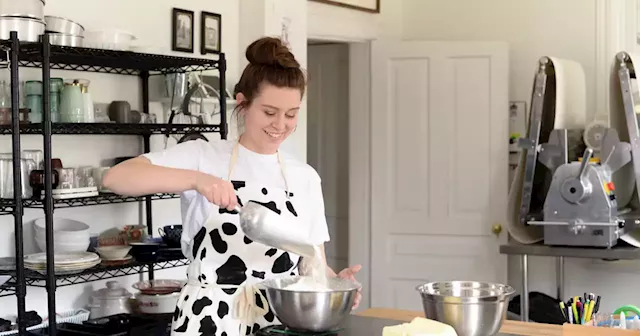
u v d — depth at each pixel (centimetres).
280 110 225
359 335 207
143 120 365
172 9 395
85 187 327
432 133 515
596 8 491
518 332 257
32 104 324
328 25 498
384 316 281
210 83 404
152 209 391
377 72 529
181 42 399
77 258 321
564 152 426
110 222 372
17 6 298
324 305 194
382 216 529
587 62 495
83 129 324
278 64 224
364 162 538
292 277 219
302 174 245
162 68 378
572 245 416
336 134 568
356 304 220
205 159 235
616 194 440
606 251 409
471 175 507
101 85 365
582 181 408
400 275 526
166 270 401
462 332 200
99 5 361
